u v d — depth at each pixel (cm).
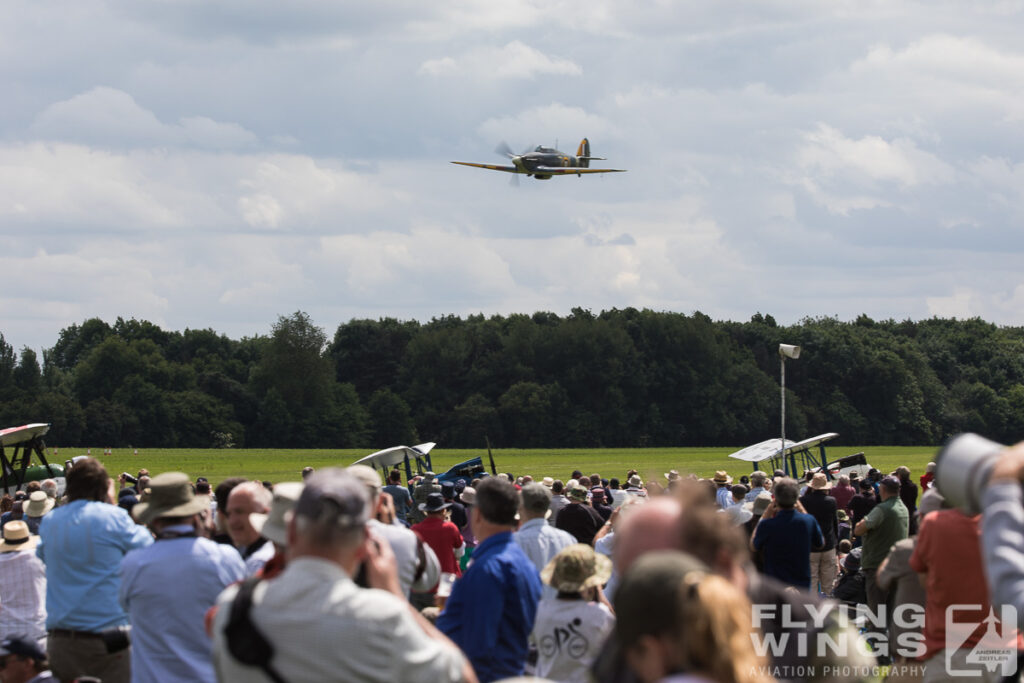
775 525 1552
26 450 5622
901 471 2572
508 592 952
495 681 941
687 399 19588
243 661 606
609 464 12381
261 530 911
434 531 1628
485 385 19825
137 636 914
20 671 1123
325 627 597
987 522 517
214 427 18450
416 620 686
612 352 19538
